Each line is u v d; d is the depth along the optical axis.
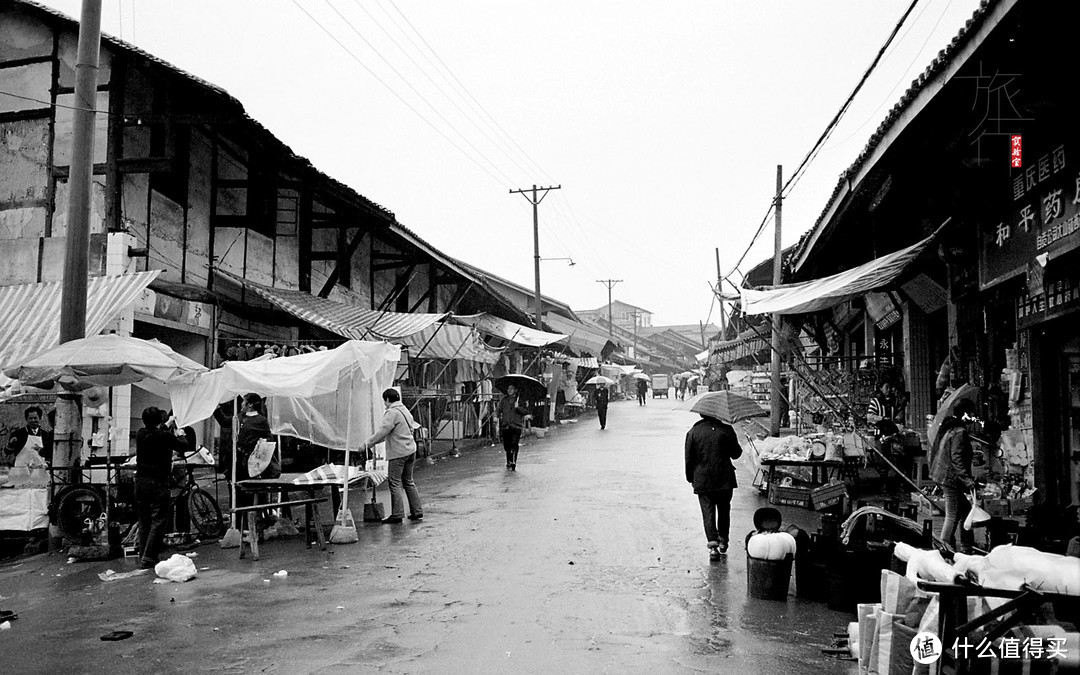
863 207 11.65
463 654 5.68
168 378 9.95
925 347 13.85
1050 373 8.77
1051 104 7.15
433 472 18.33
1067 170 7.61
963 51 6.49
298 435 12.07
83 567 9.03
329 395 12.25
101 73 13.40
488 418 28.28
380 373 12.35
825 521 7.40
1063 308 7.96
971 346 10.84
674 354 99.12
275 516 11.16
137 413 14.32
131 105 13.77
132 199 13.51
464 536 10.41
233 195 16.77
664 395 69.50
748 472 17.83
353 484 13.22
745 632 6.16
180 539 10.03
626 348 84.88
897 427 12.59
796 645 5.83
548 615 6.68
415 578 8.11
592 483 15.73
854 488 11.25
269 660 5.62
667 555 9.07
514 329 28.98
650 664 5.44
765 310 11.02
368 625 6.45
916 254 9.70
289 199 18.69
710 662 5.47
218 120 13.30
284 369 10.38
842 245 14.78
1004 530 6.97
